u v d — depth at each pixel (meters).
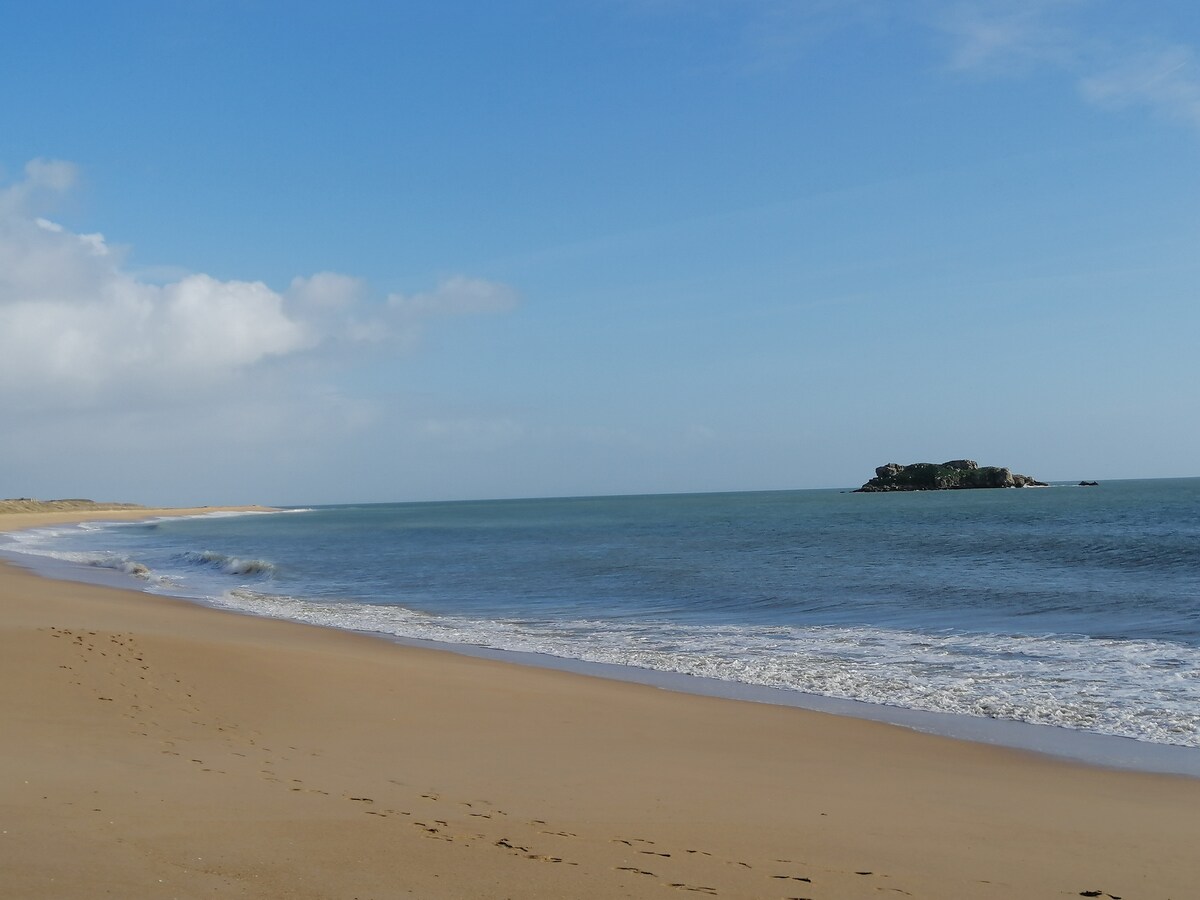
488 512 169.12
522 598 29.91
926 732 12.12
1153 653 17.19
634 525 85.56
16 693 11.16
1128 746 11.30
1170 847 7.36
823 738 11.70
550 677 15.98
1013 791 9.27
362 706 12.31
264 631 21.02
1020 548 42.34
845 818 7.98
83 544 66.12
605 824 7.34
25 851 5.59
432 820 7.04
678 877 5.95
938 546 45.38
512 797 8.12
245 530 95.56
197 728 10.41
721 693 14.98
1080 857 7.05
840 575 33.25
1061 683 14.90
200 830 6.31
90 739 9.43
